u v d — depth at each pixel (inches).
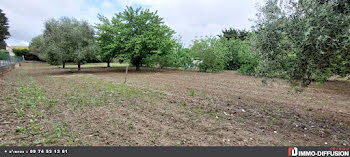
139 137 123.0
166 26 810.8
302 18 124.5
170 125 146.6
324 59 128.1
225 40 840.9
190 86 356.5
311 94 291.6
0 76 461.1
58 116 156.9
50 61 601.6
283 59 138.9
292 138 130.3
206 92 294.8
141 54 735.7
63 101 205.9
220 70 780.0
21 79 403.2
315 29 114.9
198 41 755.4
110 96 237.9
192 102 222.2
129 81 406.0
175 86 350.3
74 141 113.7
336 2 115.9
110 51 687.7
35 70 739.4
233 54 822.5
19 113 157.9
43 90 268.4
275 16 136.9
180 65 868.6
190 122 154.7
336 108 211.3
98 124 142.1
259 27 149.3
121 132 129.6
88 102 203.8
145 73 646.5
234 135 131.6
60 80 404.5
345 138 131.8
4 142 108.0
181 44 862.5
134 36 692.1
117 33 689.6
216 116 172.9
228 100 240.4
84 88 295.1
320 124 159.2
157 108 192.4
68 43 579.8
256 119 168.7
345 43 107.3
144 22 716.7
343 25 110.3
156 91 286.0
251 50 161.8
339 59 129.2
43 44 601.6
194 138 124.6
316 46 115.3
